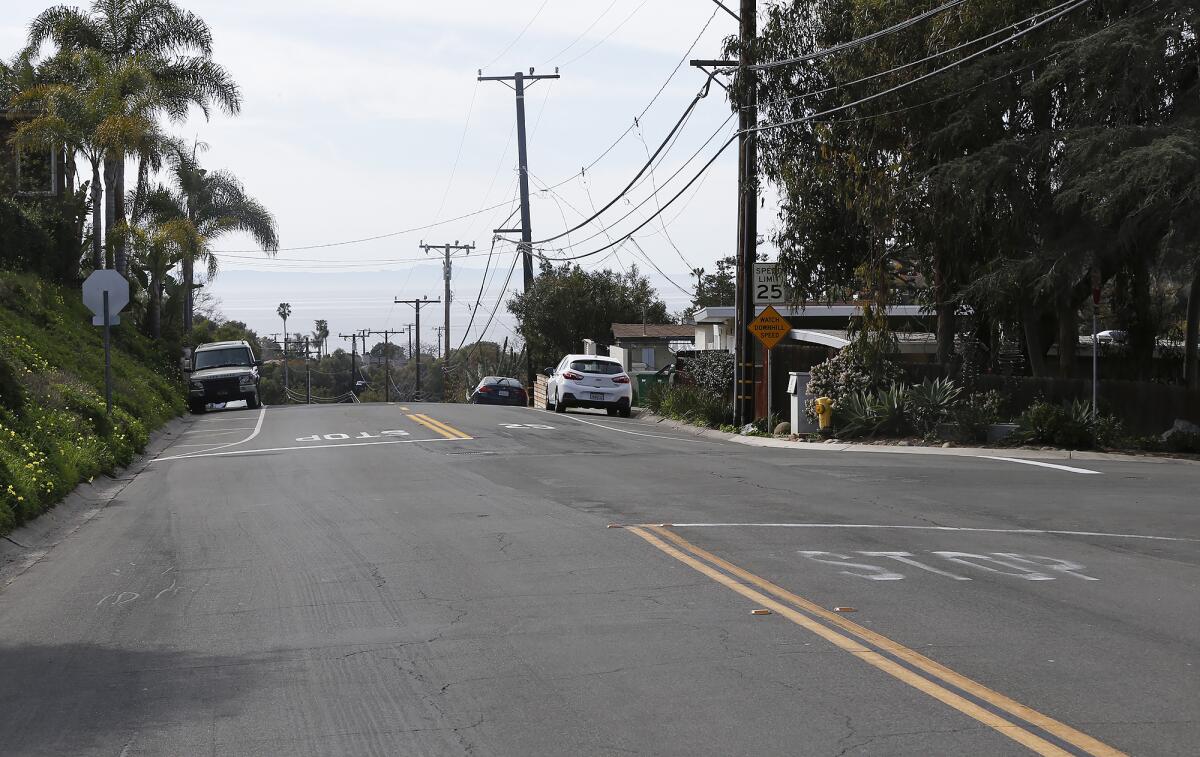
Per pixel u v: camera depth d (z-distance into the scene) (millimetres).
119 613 9195
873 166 26859
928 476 18031
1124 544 11828
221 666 7457
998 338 31031
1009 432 24047
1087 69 22906
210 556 11680
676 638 7852
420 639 7984
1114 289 28297
